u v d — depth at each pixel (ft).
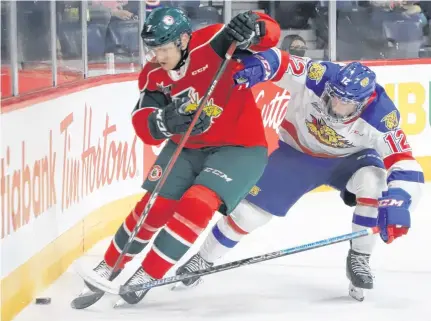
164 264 25.11
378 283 31.12
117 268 26.17
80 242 34.47
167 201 26.20
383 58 55.21
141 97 25.96
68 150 32.91
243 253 35.94
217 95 25.27
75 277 31.27
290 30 52.47
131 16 43.75
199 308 27.43
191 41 25.00
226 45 24.98
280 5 52.03
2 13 28.45
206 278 31.24
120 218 40.06
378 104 26.86
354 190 28.43
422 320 26.50
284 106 50.16
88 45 41.34
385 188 28.04
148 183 26.50
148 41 24.04
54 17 33.73
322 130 27.32
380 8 54.70
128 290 25.49
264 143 25.99
